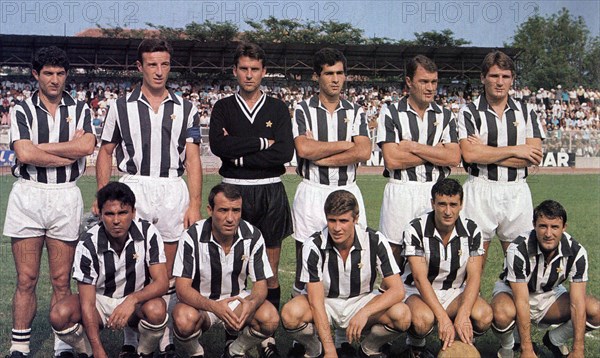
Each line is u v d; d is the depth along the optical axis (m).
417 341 4.08
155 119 4.26
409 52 20.02
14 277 6.10
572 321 3.93
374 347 4.02
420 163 4.45
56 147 4.13
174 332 3.82
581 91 17.61
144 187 4.25
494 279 6.26
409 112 4.50
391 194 4.54
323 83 4.39
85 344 3.89
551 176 16.39
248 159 4.24
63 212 4.23
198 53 21.19
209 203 3.80
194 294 3.78
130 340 4.12
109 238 3.84
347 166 4.47
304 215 4.44
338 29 20.55
